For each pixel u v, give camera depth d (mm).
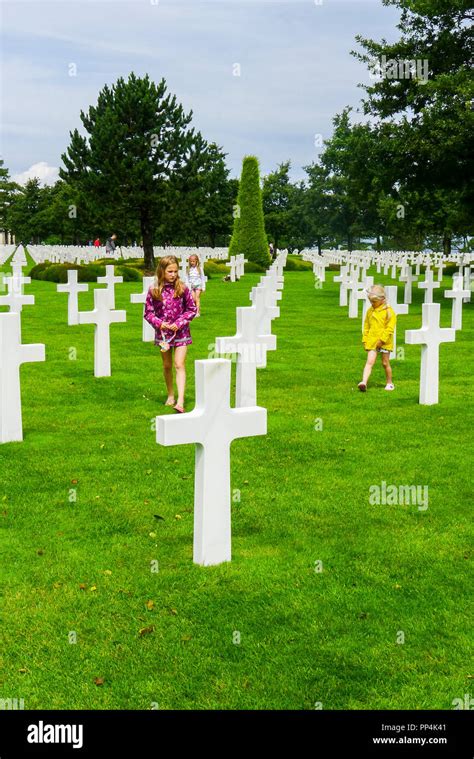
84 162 38594
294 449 7578
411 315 20328
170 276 9195
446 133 23172
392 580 4781
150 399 9914
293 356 13508
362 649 4012
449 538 5422
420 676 3791
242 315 9117
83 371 11695
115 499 6117
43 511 5840
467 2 23875
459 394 10375
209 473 4867
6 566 4910
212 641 4074
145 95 37469
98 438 7930
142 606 4426
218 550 4984
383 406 9586
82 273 31859
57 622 4246
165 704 3600
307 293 28047
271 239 78188
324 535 5469
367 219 79312
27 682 3727
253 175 44125
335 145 77000
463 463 7129
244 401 9297
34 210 92500
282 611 4383
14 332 7641
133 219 39406
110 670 3824
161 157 38406
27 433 8102
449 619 4301
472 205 27109
